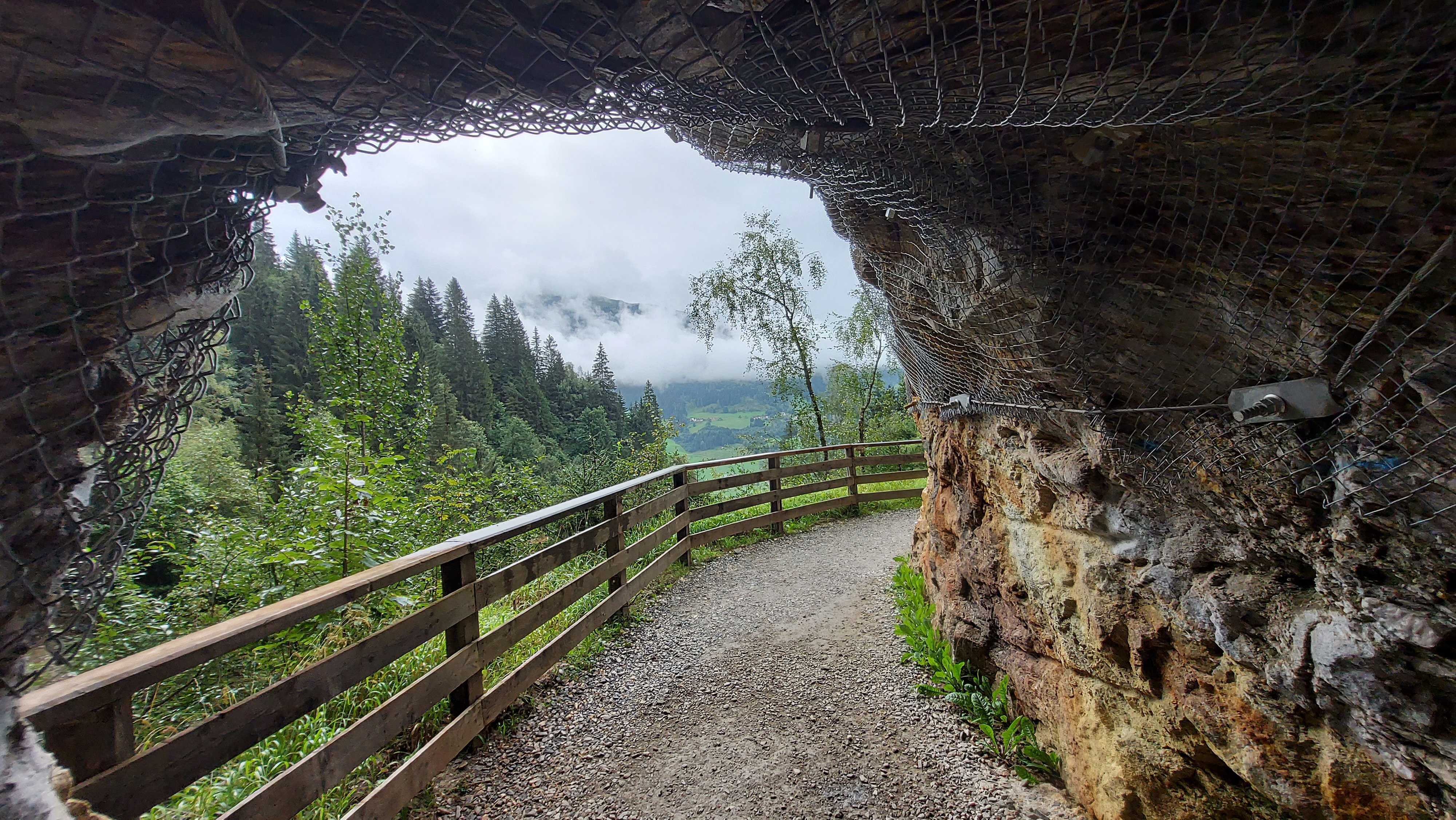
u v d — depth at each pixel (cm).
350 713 237
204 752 134
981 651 282
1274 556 134
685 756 249
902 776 234
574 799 222
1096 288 147
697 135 180
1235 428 130
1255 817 151
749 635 378
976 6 84
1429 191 92
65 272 71
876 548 580
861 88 108
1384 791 114
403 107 90
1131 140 123
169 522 419
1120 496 171
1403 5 76
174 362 94
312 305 525
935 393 304
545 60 91
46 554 76
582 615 379
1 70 57
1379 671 107
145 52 62
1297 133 101
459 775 228
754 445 1340
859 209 209
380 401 529
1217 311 130
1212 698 150
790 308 1179
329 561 363
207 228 88
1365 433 106
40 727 106
